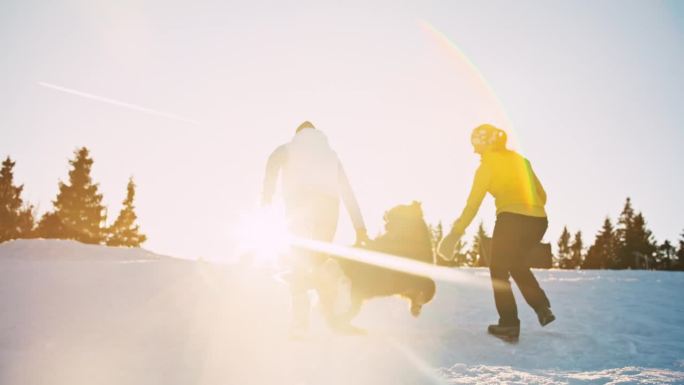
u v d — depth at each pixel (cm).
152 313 436
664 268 6034
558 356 354
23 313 427
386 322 472
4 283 550
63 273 618
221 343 359
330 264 427
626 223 6334
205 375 288
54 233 4634
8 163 4688
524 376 285
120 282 559
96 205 4888
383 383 273
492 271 416
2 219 4553
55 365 305
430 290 470
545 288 750
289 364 310
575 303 600
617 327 470
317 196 409
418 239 462
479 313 539
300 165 415
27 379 282
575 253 6919
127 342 359
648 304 595
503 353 358
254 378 282
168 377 285
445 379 279
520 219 414
